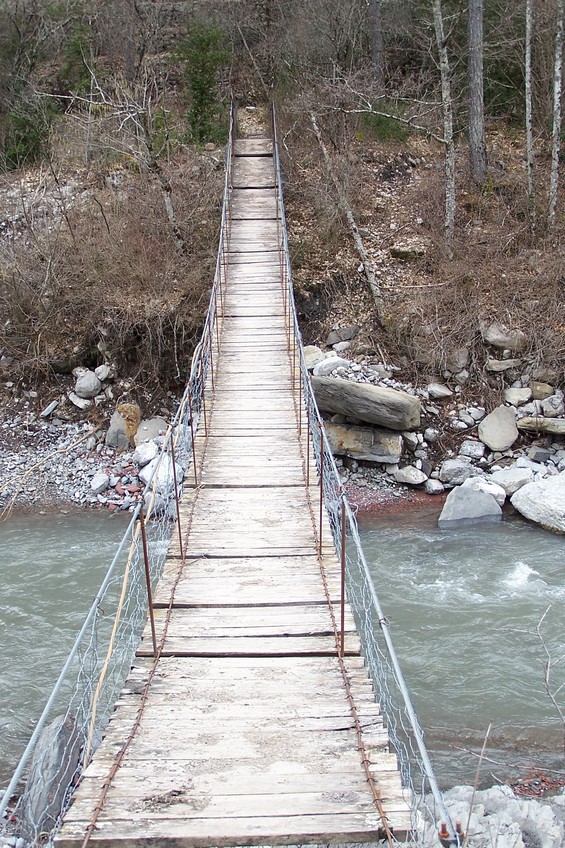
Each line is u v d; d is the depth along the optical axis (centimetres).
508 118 2095
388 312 1506
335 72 1956
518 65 2027
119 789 377
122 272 1588
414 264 1623
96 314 1543
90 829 343
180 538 674
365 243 1689
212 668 511
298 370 1173
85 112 1941
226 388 1118
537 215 1681
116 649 779
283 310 1391
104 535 1139
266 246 1638
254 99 2405
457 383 1406
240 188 1855
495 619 874
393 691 755
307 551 686
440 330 1446
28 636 858
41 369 1532
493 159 1911
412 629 860
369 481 1288
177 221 1684
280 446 938
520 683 764
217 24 2319
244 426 995
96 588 965
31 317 1580
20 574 1016
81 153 1986
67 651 822
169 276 1566
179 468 955
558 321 1419
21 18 2300
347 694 474
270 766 397
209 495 814
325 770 394
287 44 2167
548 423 1293
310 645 539
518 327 1419
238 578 638
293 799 367
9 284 1577
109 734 431
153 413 1472
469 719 717
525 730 699
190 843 338
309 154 1995
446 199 1603
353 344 1505
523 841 523
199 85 2067
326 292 1585
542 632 842
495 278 1519
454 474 1262
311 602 598
